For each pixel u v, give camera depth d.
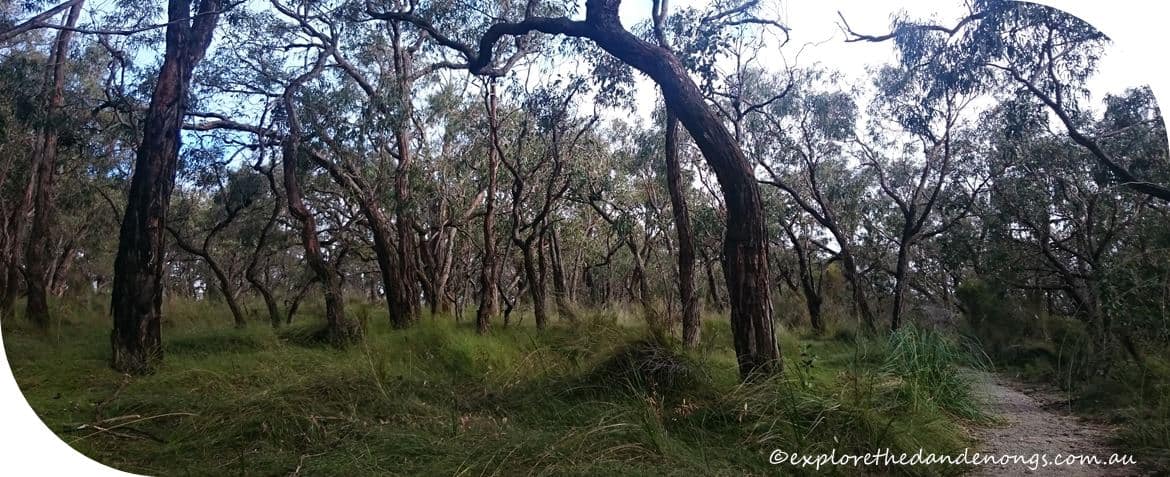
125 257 8.37
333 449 5.46
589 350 7.73
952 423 6.23
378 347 9.45
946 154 15.70
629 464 4.93
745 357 6.74
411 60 14.75
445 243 20.77
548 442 5.23
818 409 5.68
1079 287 12.30
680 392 6.47
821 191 20.20
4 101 13.55
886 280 21.67
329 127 12.78
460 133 17.58
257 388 6.72
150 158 8.66
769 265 7.02
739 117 15.52
